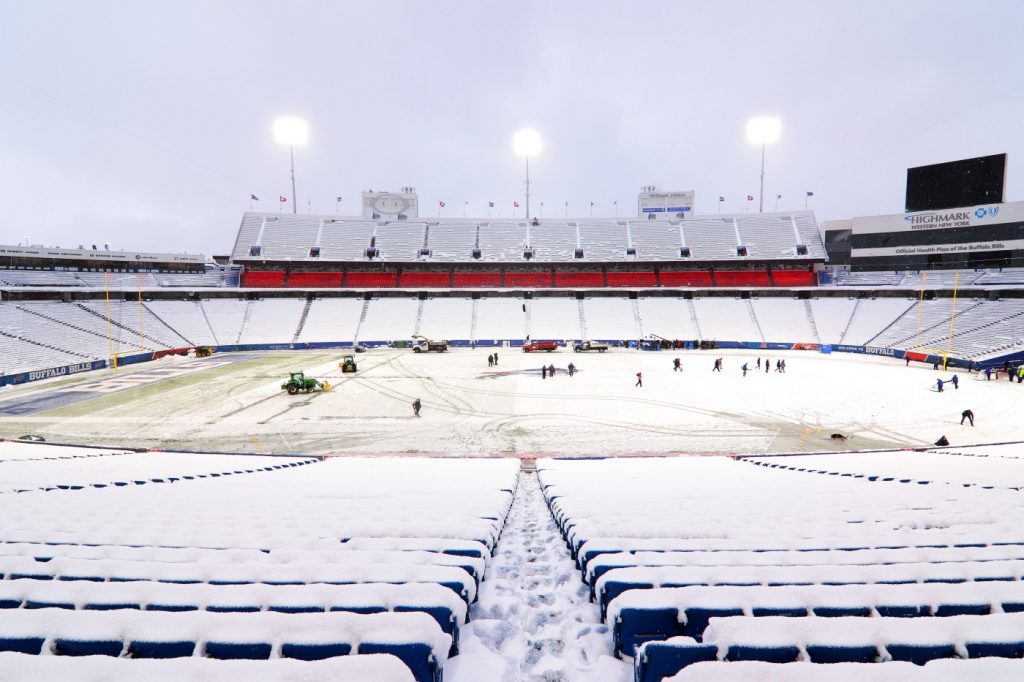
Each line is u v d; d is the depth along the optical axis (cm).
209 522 500
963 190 5291
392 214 8375
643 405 2747
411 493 759
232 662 184
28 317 4731
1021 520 504
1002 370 3556
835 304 6041
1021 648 211
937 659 191
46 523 489
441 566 318
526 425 2331
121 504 647
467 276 7194
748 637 212
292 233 7219
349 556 354
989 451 1500
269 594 268
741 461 1497
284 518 520
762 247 6856
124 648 219
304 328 6228
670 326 6325
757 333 5969
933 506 603
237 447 1988
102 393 3127
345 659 187
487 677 257
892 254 5838
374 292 6931
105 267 6147
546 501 828
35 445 1677
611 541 395
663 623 254
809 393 3030
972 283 5134
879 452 1559
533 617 329
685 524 470
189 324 5862
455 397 2984
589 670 261
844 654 210
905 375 3691
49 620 231
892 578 294
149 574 310
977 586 266
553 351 5525
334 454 1858
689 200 8094
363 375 3828
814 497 693
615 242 7338
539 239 7469
